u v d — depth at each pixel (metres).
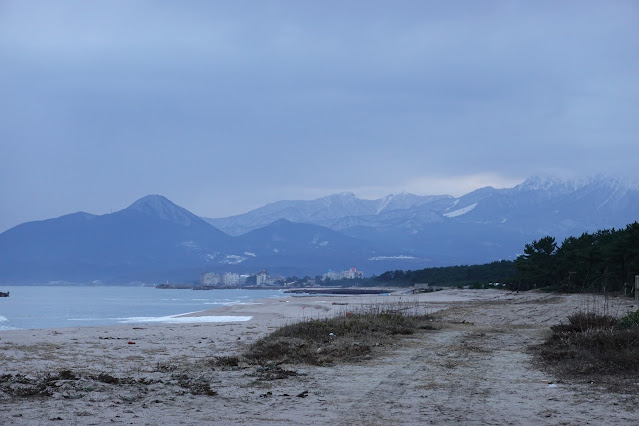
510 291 85.31
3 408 10.80
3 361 18.42
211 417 10.48
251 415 10.73
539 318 36.22
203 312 64.75
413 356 19.33
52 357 19.56
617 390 12.94
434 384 14.09
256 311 63.03
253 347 21.50
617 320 23.86
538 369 16.31
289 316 52.16
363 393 13.02
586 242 79.94
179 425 9.73
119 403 11.60
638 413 10.77
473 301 64.56
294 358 18.92
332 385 14.07
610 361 15.95
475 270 161.12
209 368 17.14
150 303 120.81
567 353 17.80
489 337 25.50
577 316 24.59
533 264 82.50
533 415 10.69
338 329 26.14
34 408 10.84
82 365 17.88
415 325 29.88
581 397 12.28
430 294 95.69
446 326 30.80
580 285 71.69
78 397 12.00
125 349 22.14
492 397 12.47
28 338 26.11
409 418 10.48
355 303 69.44
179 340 25.69
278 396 12.66
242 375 15.67
